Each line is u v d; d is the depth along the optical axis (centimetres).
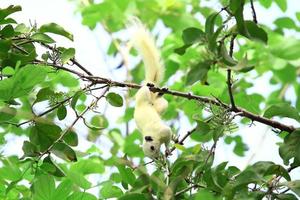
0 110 785
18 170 862
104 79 838
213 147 737
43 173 804
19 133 1084
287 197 702
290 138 775
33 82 776
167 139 855
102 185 823
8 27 814
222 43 695
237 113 788
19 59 806
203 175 729
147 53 981
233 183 718
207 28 702
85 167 941
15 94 779
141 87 884
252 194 709
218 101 808
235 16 679
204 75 705
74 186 855
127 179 787
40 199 806
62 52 843
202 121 776
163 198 718
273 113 815
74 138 809
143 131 864
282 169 725
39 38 830
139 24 1008
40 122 802
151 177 737
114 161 819
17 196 896
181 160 741
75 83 1117
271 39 1416
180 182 723
